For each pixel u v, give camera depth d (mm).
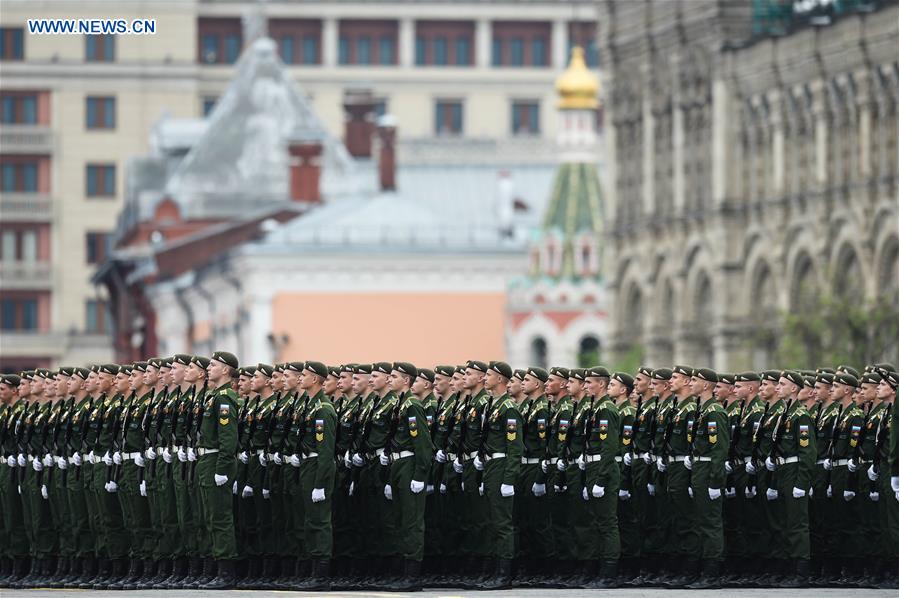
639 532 91875
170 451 92250
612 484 90250
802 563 90250
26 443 97500
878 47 176250
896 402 88438
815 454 90250
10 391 98375
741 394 91500
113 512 94750
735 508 91875
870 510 91062
